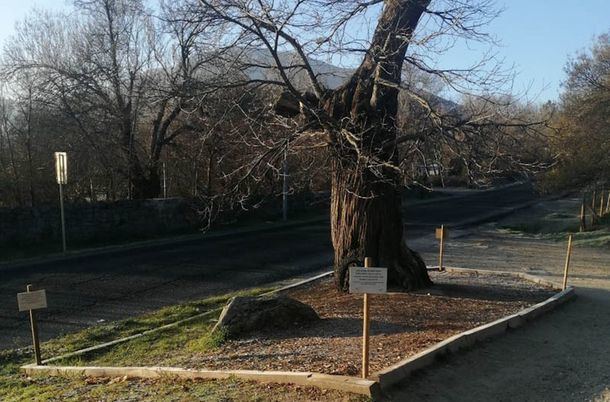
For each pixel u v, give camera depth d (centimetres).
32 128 2216
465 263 1683
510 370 649
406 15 951
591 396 587
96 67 2242
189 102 1012
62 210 1714
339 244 1070
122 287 1263
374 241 1045
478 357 676
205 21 898
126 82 2227
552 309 973
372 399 504
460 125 890
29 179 2141
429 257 1806
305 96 1027
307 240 2119
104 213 2000
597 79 2477
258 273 1455
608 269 1588
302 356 644
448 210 3916
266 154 913
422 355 608
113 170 2316
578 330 852
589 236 2342
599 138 2339
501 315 862
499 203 4609
